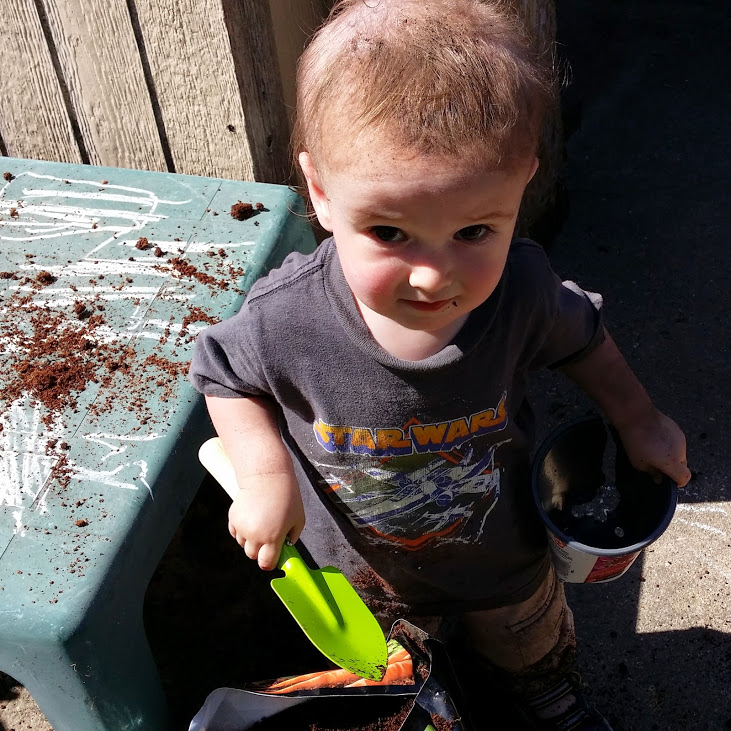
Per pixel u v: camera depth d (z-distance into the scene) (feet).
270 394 4.12
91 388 4.68
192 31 5.41
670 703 5.47
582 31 11.48
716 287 8.03
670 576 6.06
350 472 4.15
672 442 4.40
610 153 9.62
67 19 5.60
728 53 10.89
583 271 8.30
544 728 5.29
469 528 4.38
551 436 4.45
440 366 3.76
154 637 5.88
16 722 5.65
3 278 5.30
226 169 5.98
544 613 4.91
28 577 3.89
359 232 3.20
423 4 3.36
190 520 6.42
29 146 6.27
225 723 4.13
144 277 5.24
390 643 4.53
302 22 5.98
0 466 4.35
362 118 3.00
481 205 3.07
